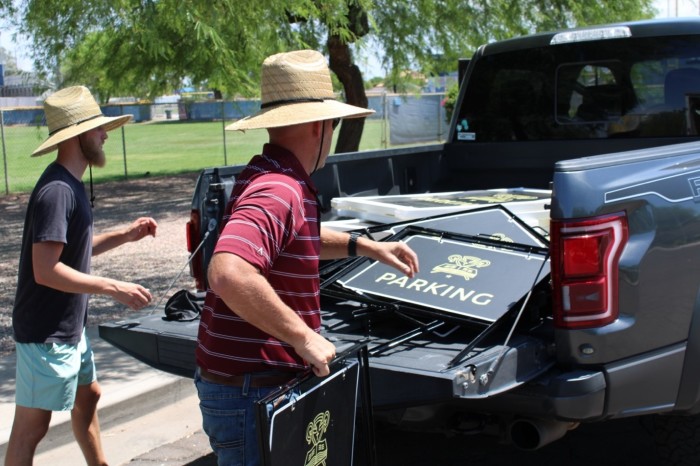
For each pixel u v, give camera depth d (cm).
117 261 997
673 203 357
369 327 391
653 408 359
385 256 329
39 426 386
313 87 286
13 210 1482
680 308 361
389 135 2792
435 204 480
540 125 588
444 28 1220
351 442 293
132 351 413
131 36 873
